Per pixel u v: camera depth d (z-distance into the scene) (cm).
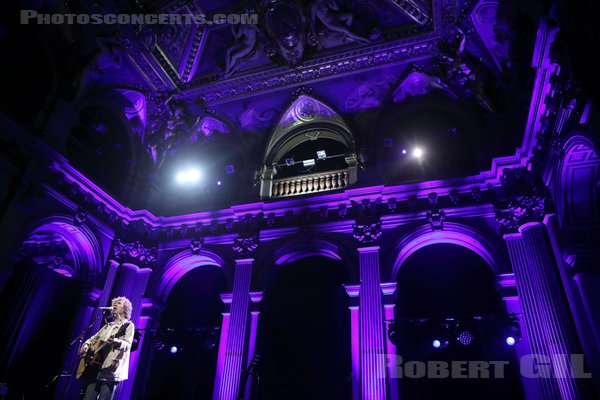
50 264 1614
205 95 1650
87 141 1483
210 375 1507
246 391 1216
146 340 1416
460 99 1458
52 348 1291
